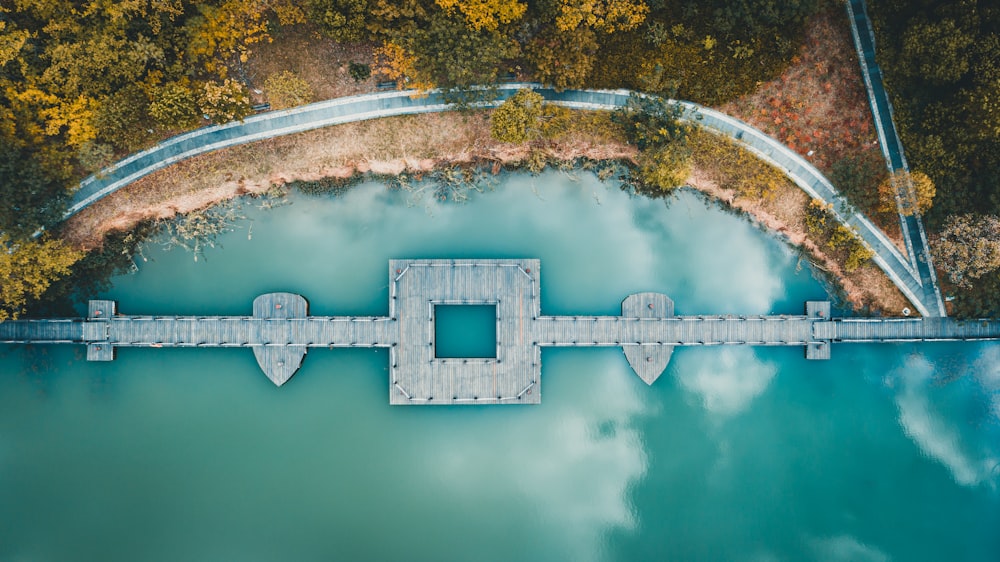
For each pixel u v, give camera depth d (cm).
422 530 5384
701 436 5491
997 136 4441
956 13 4397
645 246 5503
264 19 4909
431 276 5288
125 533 5297
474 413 5397
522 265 5316
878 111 5119
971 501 5494
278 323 5281
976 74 4428
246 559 5331
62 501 5281
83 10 4547
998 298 5106
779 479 5488
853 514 5488
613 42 4994
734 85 5097
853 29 5059
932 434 5512
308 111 5141
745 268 5506
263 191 5331
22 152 4662
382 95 5144
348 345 5291
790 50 5041
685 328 5409
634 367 5431
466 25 4619
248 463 5344
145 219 5241
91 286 5284
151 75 4706
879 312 5431
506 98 5159
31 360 5272
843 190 5209
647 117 5016
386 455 5384
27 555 5266
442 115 5188
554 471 5438
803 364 5516
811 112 5162
